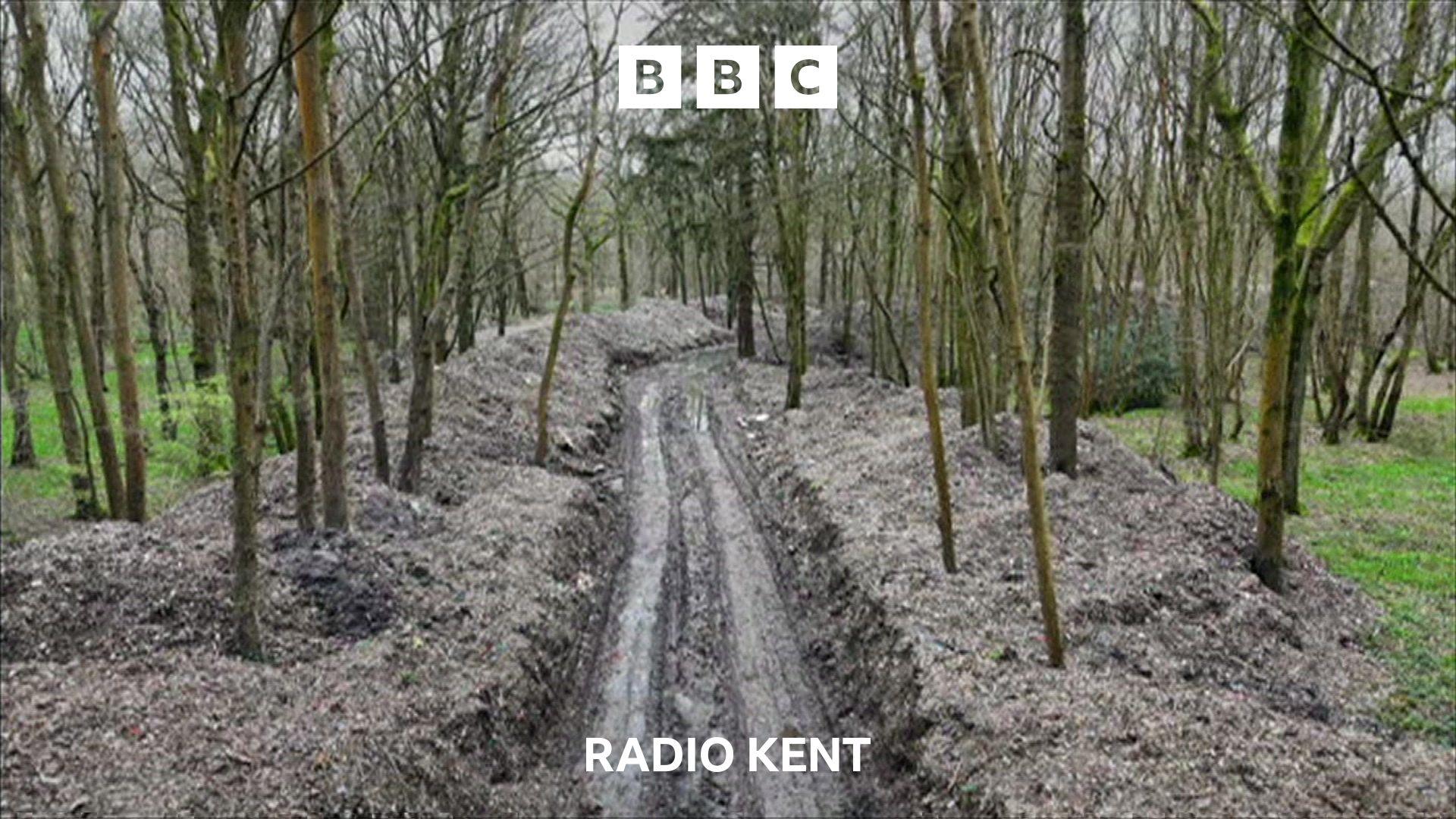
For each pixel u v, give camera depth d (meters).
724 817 7.71
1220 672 8.31
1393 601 10.27
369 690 7.59
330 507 10.07
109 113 10.43
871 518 12.02
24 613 7.67
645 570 12.91
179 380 20.05
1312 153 10.22
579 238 36.56
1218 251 13.77
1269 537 10.06
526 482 14.28
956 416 16.52
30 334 25.16
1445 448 18.16
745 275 28.89
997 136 15.80
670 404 24.41
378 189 19.91
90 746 6.16
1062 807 6.08
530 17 14.27
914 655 8.36
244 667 7.54
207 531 9.84
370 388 12.86
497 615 9.52
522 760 8.08
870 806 7.62
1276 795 6.06
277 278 11.36
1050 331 13.69
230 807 5.85
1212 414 13.77
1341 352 19.91
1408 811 5.92
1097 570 9.90
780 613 11.49
